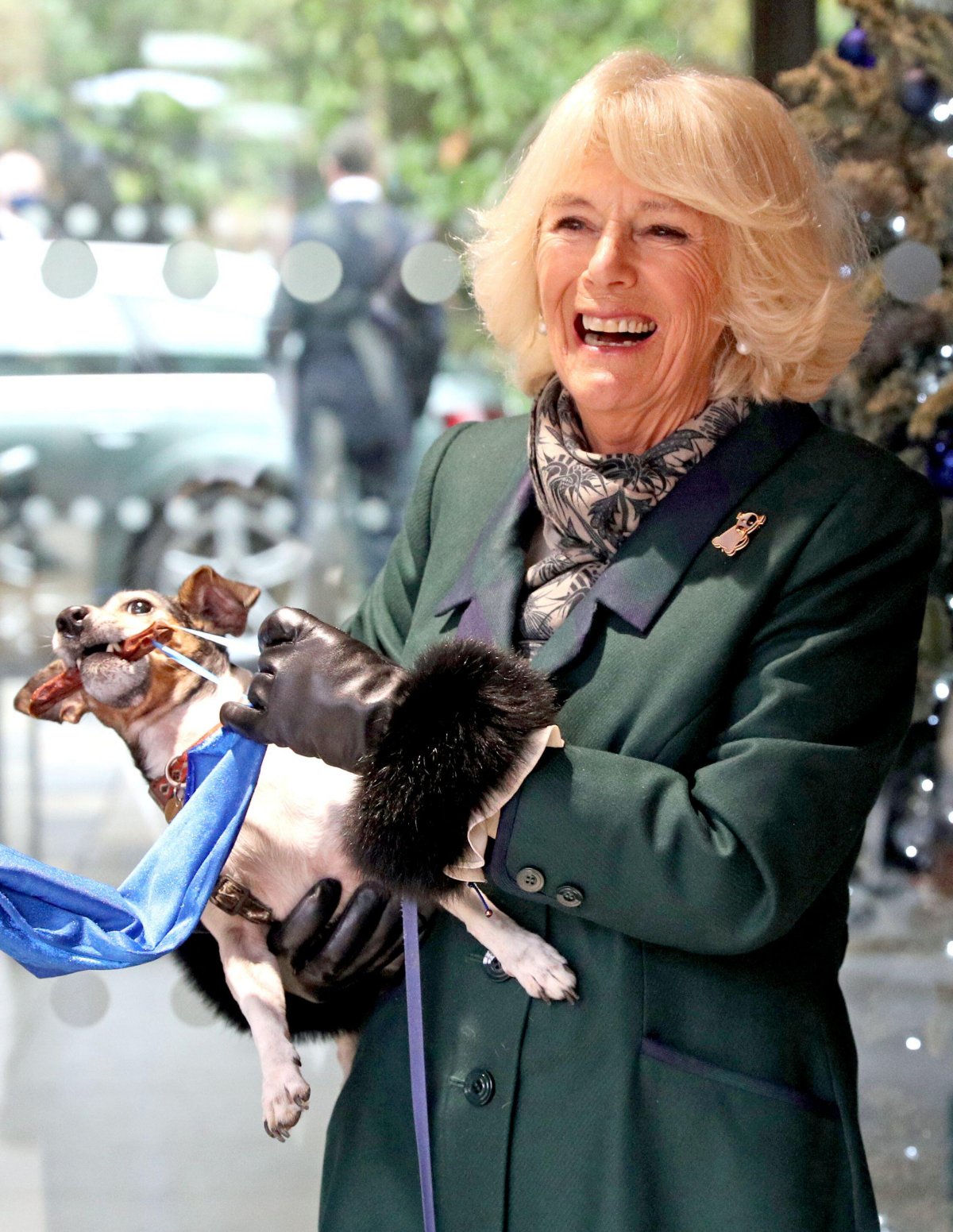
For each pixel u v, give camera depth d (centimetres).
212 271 452
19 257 575
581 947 138
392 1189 143
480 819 129
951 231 223
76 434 564
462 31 768
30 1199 266
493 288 162
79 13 703
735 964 137
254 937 158
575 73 775
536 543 157
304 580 569
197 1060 330
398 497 570
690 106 139
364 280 554
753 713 133
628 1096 132
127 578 571
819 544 138
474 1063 140
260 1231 258
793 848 127
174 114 691
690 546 141
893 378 226
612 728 137
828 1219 132
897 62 226
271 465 571
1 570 561
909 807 293
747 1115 132
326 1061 320
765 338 143
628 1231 129
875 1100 261
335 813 157
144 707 171
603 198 143
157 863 139
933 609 230
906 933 316
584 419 152
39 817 432
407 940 137
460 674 132
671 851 127
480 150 778
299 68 744
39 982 369
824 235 147
